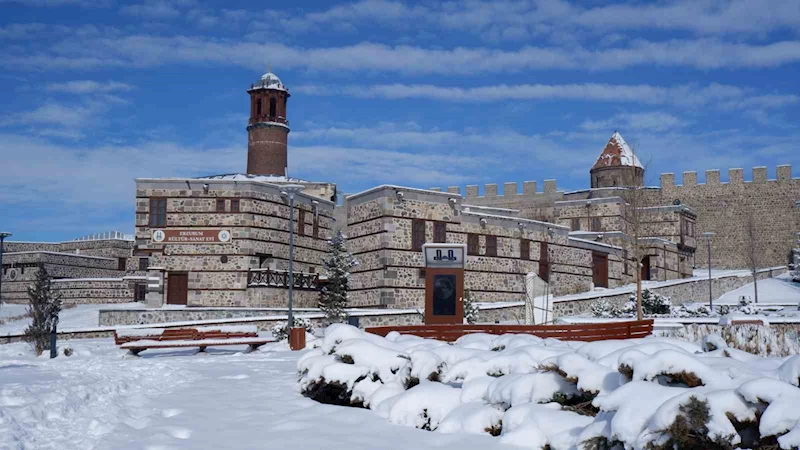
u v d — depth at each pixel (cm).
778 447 684
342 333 1405
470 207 5188
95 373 1666
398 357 1259
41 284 2642
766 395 700
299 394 1332
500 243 4400
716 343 1211
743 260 6994
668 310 4141
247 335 2648
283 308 3816
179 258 3900
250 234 3906
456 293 2442
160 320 3672
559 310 4138
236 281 3869
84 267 6253
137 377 1603
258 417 1103
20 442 916
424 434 970
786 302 4856
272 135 6412
